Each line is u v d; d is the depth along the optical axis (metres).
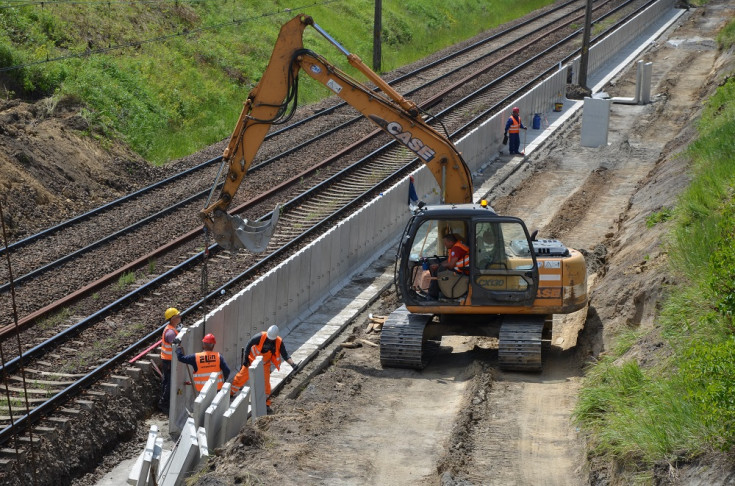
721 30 63.00
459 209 18.31
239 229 18.55
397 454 14.27
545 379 17.52
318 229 27.41
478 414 15.60
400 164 34.34
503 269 18.17
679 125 41.78
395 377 18.20
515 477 13.10
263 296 20.28
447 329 18.78
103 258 23.98
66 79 35.22
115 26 42.78
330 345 20.45
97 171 30.95
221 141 38.16
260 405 16.36
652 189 27.11
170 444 16.53
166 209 28.09
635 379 14.27
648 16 66.62
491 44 60.50
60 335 19.09
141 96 38.06
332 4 60.50
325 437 14.84
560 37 61.91
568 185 33.44
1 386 16.94
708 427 11.16
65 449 15.41
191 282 22.88
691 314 14.94
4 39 35.09
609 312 19.05
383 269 25.91
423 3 69.56
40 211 27.19
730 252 14.10
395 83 48.53
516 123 37.41
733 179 19.73
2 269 22.67
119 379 17.45
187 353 17.52
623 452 11.94
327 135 37.97
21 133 29.64
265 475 13.02
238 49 48.66
